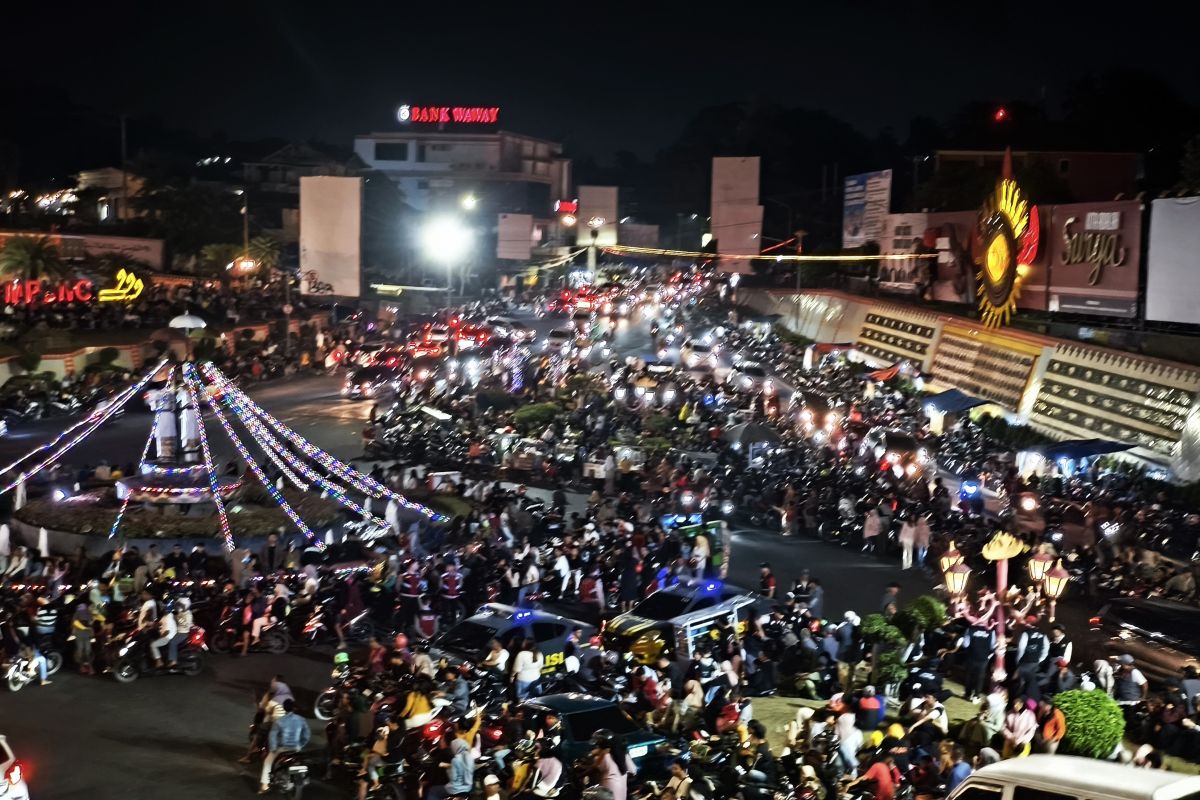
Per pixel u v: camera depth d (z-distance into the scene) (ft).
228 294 280.51
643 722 69.00
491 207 488.44
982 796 38.37
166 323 241.35
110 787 65.46
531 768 58.23
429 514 121.49
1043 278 176.55
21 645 82.64
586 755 60.64
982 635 76.74
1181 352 146.72
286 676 84.69
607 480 146.00
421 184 522.06
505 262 441.68
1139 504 118.01
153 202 334.03
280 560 105.29
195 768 68.13
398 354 237.25
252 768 68.18
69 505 119.24
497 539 108.58
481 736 62.08
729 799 57.26
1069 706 60.59
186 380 123.13
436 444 161.89
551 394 197.67
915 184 324.19
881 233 253.85
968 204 259.80
